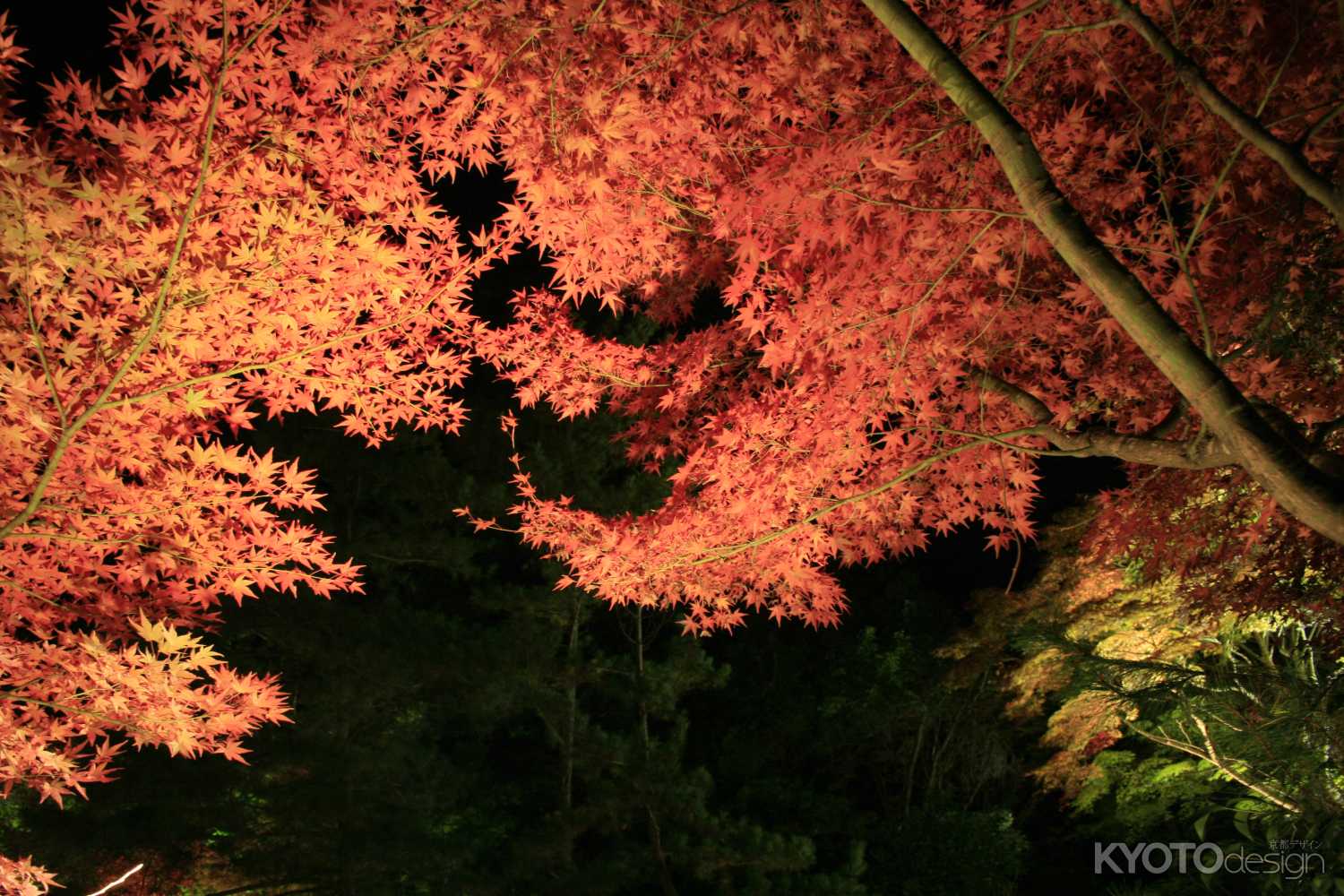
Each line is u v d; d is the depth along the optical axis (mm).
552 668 13086
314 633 10625
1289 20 4508
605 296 4922
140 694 4414
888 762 19953
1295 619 4754
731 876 13703
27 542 4559
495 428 13383
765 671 20391
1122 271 2738
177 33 3930
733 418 4715
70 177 4004
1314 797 3834
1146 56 4879
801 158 3656
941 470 4996
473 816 13695
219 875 11391
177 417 4477
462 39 3910
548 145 4086
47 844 9695
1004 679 17859
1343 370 4914
